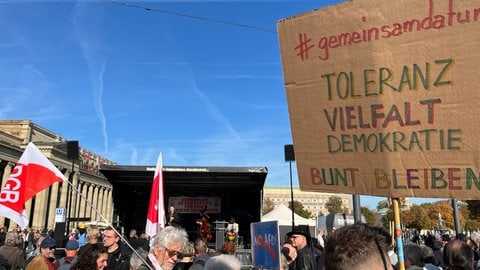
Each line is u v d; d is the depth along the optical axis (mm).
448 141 2559
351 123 2947
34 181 4730
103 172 12367
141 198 14750
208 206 14992
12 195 4691
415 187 2660
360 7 2936
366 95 2879
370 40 2881
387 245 1548
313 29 3162
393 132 2764
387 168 2770
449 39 2578
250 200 14883
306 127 3180
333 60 3051
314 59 3148
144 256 4750
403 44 2746
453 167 2533
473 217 39375
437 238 10898
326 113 3072
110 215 13039
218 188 14906
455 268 3141
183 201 15039
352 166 2928
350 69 2965
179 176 12828
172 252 3486
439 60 2609
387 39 2812
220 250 6309
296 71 3246
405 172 2705
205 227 13164
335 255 1462
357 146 2912
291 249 5391
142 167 12086
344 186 2961
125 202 14180
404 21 2752
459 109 2529
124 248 5520
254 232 5188
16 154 55281
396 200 2734
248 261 10453
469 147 2484
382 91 2814
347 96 2971
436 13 2631
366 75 2885
